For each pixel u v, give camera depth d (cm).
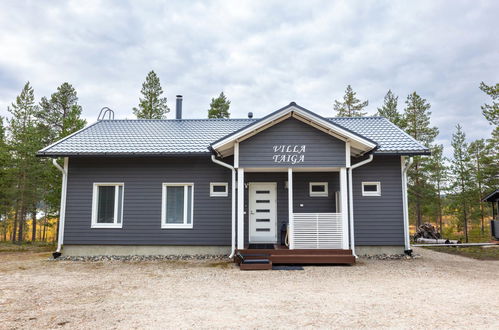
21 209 2431
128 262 1105
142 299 628
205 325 475
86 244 1202
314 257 1012
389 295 652
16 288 731
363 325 473
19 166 2372
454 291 685
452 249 1597
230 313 533
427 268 974
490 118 2117
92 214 1214
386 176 1212
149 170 1238
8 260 1187
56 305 590
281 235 1190
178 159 1242
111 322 491
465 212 2689
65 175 1228
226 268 977
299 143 1091
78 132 1364
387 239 1187
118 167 1238
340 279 817
